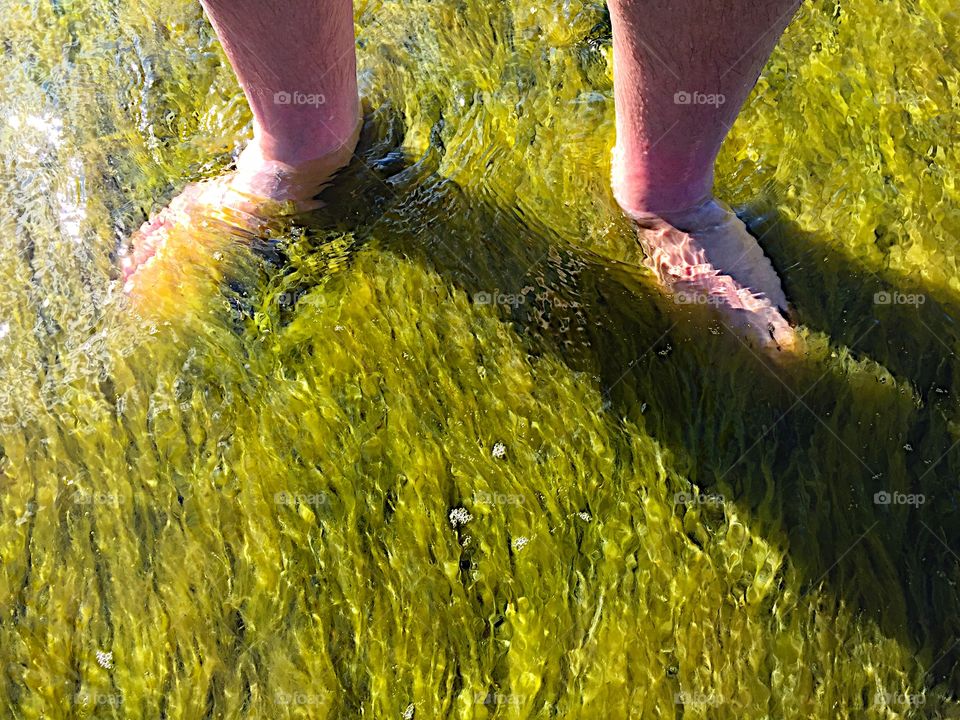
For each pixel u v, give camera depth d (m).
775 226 0.84
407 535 0.74
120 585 0.73
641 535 0.73
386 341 0.81
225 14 0.68
